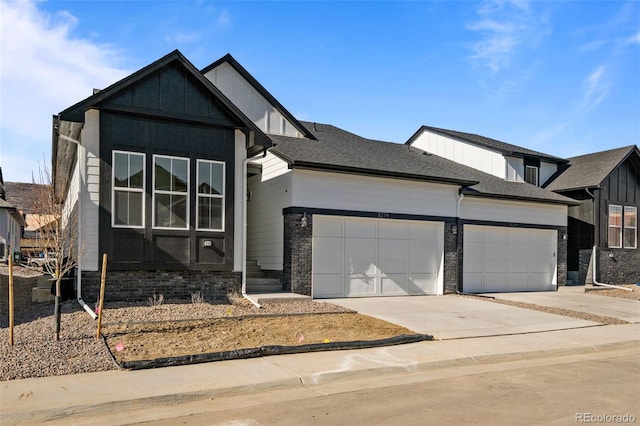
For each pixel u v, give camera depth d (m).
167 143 12.56
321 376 7.48
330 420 5.69
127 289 12.06
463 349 9.60
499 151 23.09
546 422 5.64
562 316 14.20
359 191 16.02
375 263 16.38
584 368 8.63
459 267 18.03
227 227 13.10
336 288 15.61
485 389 7.11
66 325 9.49
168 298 12.48
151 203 12.26
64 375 7.12
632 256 23.55
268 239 16.44
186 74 12.79
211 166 13.05
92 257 11.74
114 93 11.88
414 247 17.20
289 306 12.98
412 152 22.52
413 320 12.42
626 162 23.77
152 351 8.38
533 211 20.31
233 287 13.27
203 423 5.61
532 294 19.05
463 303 15.64
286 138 18.53
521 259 20.06
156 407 6.25
